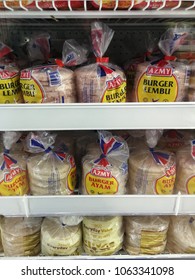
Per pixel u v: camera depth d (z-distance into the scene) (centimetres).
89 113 57
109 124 58
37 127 58
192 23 85
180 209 68
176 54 78
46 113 57
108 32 66
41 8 56
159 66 63
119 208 69
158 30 93
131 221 82
